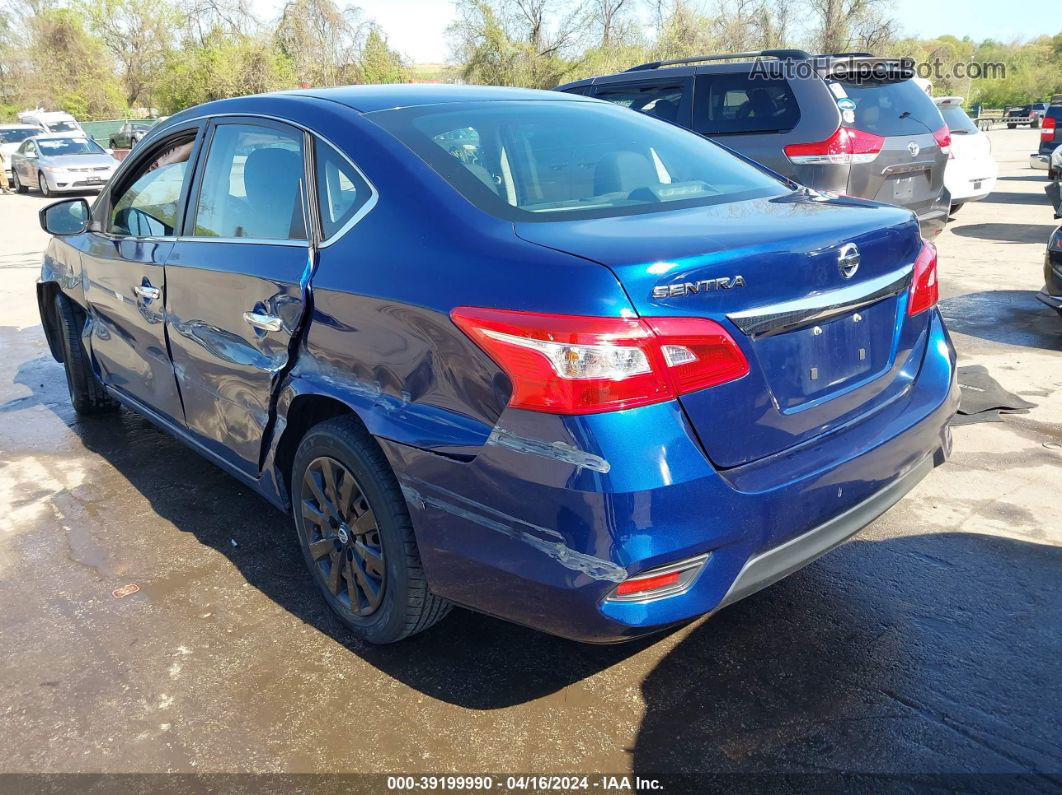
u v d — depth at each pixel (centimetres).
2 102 5188
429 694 262
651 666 272
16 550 358
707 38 3462
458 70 3397
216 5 3397
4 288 917
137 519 383
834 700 253
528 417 208
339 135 280
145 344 381
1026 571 316
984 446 423
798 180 663
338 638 291
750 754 234
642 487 200
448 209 244
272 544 357
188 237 343
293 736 246
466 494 223
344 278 256
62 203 431
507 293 213
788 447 229
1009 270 814
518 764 233
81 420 514
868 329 253
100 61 5078
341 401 259
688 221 240
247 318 298
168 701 262
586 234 226
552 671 271
